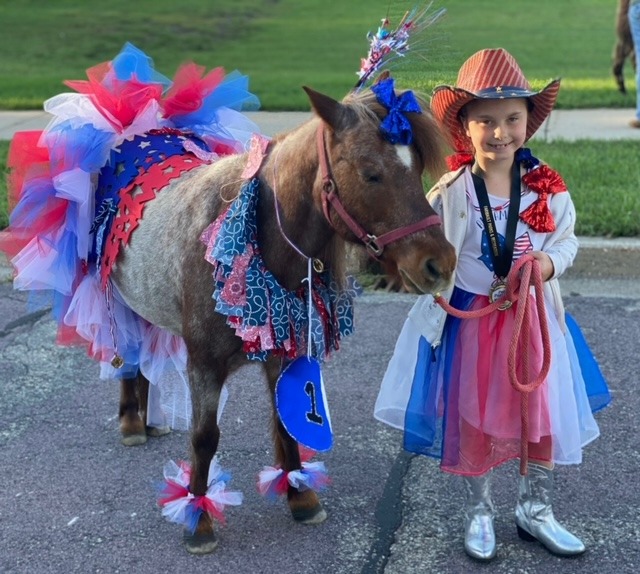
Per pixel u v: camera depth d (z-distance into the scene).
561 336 3.25
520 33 17.70
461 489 3.82
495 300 3.19
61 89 11.98
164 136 3.97
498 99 3.08
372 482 3.93
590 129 9.30
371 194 2.76
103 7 21.83
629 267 6.15
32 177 3.92
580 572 3.27
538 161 3.25
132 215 3.62
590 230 6.36
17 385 4.90
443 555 3.40
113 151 3.91
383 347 5.26
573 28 18.61
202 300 3.24
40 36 17.48
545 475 3.34
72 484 3.97
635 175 7.41
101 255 3.81
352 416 4.51
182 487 3.52
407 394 3.43
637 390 4.64
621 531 3.50
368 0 24.53
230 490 3.85
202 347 3.29
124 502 3.83
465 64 3.22
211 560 3.41
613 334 5.28
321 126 2.91
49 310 5.88
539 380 3.04
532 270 3.07
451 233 3.21
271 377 3.53
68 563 3.42
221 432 4.39
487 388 3.21
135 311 3.87
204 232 3.22
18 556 3.46
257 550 3.47
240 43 17.52
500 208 3.21
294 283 3.19
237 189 3.24
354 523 3.63
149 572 3.35
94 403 4.72
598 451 4.09
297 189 3.04
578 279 6.19
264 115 9.13
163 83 4.16
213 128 4.22
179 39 17.70
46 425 4.50
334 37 18.39
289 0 24.42
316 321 3.21
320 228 3.06
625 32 10.27
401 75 3.11
